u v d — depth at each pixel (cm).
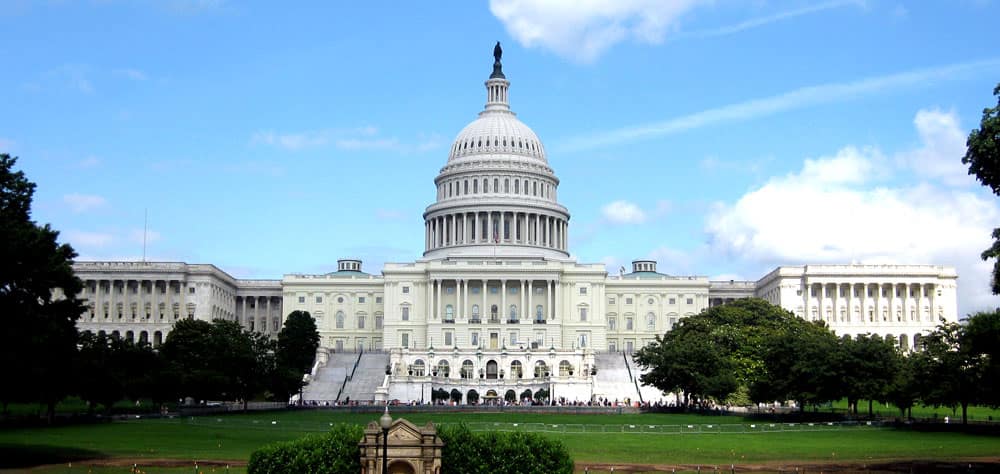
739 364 15012
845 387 11969
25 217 7812
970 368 10450
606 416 13188
